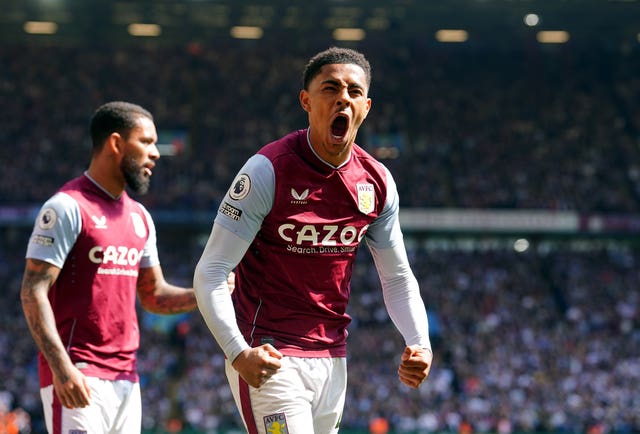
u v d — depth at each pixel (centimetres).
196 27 4341
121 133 482
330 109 380
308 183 387
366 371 2738
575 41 4581
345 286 406
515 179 3728
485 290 3369
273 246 389
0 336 2841
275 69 4316
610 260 3638
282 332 390
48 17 4153
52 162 3534
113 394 465
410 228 3519
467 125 4075
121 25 4281
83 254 466
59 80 4050
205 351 2845
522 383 2770
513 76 4416
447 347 2995
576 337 3078
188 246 3588
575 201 3603
